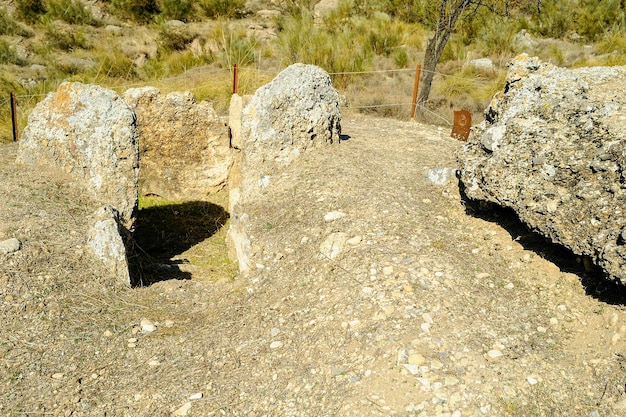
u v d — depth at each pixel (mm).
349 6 17812
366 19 17016
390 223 5270
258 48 15344
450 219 5430
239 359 4180
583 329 4066
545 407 3480
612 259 3889
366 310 4277
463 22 15367
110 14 18984
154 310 4789
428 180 6125
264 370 4039
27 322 4355
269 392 3852
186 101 7977
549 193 4535
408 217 5383
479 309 4266
